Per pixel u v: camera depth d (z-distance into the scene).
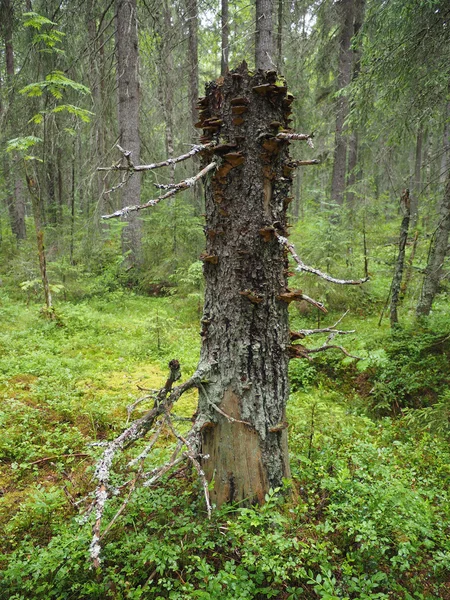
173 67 13.55
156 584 2.25
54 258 10.61
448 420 3.87
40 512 2.74
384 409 4.56
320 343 5.89
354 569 2.32
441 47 5.27
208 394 2.54
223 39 11.65
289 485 2.68
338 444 3.60
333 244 7.68
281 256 2.50
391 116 6.52
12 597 2.15
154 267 10.41
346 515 2.56
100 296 9.59
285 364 2.61
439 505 2.89
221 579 2.03
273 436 2.58
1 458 3.57
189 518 2.53
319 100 13.10
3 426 3.99
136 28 10.14
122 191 10.73
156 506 2.64
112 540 2.48
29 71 9.49
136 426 2.11
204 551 2.39
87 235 10.70
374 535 2.25
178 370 2.15
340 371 5.34
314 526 2.43
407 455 3.46
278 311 2.51
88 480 3.25
